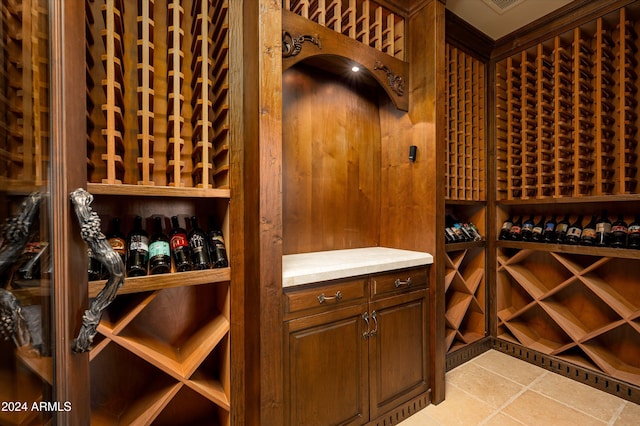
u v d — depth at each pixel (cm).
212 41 136
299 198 173
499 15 199
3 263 43
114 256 51
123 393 124
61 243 48
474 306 239
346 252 179
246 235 124
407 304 162
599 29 184
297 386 122
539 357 211
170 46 120
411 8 179
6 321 43
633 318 175
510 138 227
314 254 171
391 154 198
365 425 141
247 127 123
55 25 49
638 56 185
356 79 192
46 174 48
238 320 124
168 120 117
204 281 116
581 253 191
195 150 124
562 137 203
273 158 115
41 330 47
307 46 136
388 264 150
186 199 135
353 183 194
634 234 172
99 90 112
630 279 191
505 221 241
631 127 187
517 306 245
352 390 138
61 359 48
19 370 44
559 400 172
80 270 52
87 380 55
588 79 204
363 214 198
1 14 44
